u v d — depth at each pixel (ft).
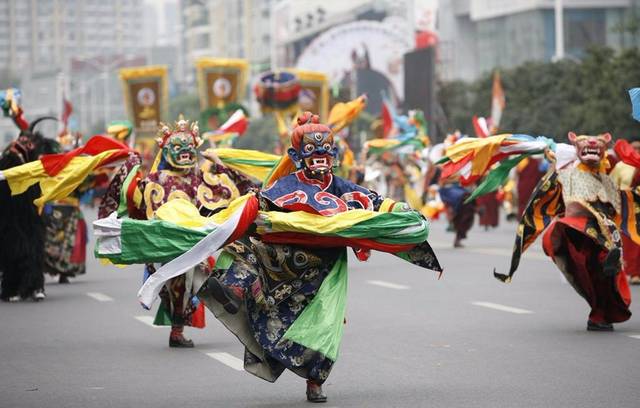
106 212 64.95
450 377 51.57
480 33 594.65
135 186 62.44
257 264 46.73
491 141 69.77
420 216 47.47
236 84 205.98
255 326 46.24
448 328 66.33
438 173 136.05
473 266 104.27
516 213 165.07
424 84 272.31
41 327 70.49
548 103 282.36
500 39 577.02
